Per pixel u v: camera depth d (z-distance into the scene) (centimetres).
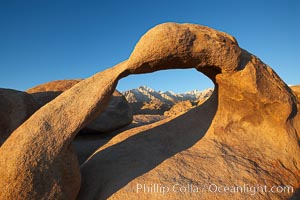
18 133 292
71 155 306
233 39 372
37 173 274
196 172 329
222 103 409
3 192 269
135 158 364
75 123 307
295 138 381
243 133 393
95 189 329
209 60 356
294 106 391
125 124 632
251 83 371
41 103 570
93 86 331
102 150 409
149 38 326
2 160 277
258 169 343
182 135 406
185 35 330
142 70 348
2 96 458
